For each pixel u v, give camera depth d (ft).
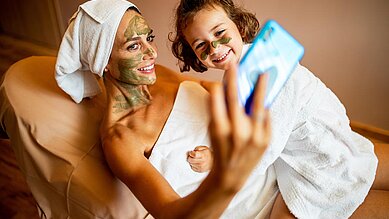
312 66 5.24
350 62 4.96
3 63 7.68
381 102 5.11
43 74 3.79
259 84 1.44
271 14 5.05
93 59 2.98
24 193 5.13
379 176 3.42
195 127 3.34
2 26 8.34
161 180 2.57
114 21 2.84
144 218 3.04
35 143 3.36
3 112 3.58
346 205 3.11
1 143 5.92
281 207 3.14
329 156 3.05
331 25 4.76
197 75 6.15
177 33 3.43
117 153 2.91
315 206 3.10
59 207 3.36
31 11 7.50
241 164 1.46
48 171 3.29
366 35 4.65
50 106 3.50
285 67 2.11
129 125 3.27
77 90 3.39
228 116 1.41
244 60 1.98
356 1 4.45
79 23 2.91
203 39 3.00
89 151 3.30
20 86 3.63
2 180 5.31
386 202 3.30
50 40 7.71
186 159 3.21
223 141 1.41
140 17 2.96
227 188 1.55
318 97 3.13
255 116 1.41
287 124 3.01
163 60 6.35
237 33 3.06
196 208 1.74
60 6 6.95
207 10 2.97
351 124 5.53
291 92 2.98
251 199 3.22
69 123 3.46
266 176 3.34
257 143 1.41
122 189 3.08
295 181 3.11
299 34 5.03
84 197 3.07
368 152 3.30
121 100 3.30
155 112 3.40
